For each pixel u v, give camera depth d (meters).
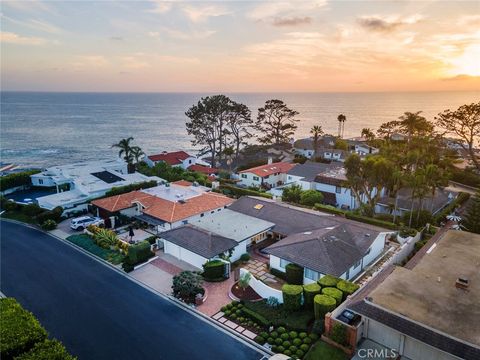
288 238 37.44
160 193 53.34
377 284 27.06
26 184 69.19
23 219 50.78
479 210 43.38
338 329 23.34
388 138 88.06
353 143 120.81
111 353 24.05
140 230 46.72
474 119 58.22
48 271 35.84
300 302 27.61
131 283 33.47
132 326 26.94
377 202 55.09
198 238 36.91
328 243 33.50
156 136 197.00
